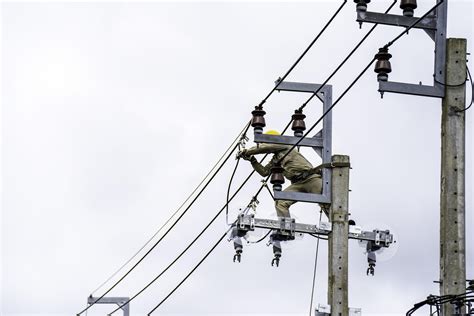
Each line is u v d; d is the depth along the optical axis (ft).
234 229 129.80
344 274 125.39
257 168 133.28
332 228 126.41
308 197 126.93
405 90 114.83
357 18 113.70
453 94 115.24
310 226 128.16
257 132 127.24
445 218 114.42
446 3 115.85
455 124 115.03
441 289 114.01
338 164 127.13
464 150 114.93
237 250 129.49
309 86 127.44
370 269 129.18
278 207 129.90
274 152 132.16
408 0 114.21
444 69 115.44
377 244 128.98
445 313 111.75
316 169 128.47
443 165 115.14
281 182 126.93
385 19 114.01
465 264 113.91
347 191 126.82
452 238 114.01
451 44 115.44
